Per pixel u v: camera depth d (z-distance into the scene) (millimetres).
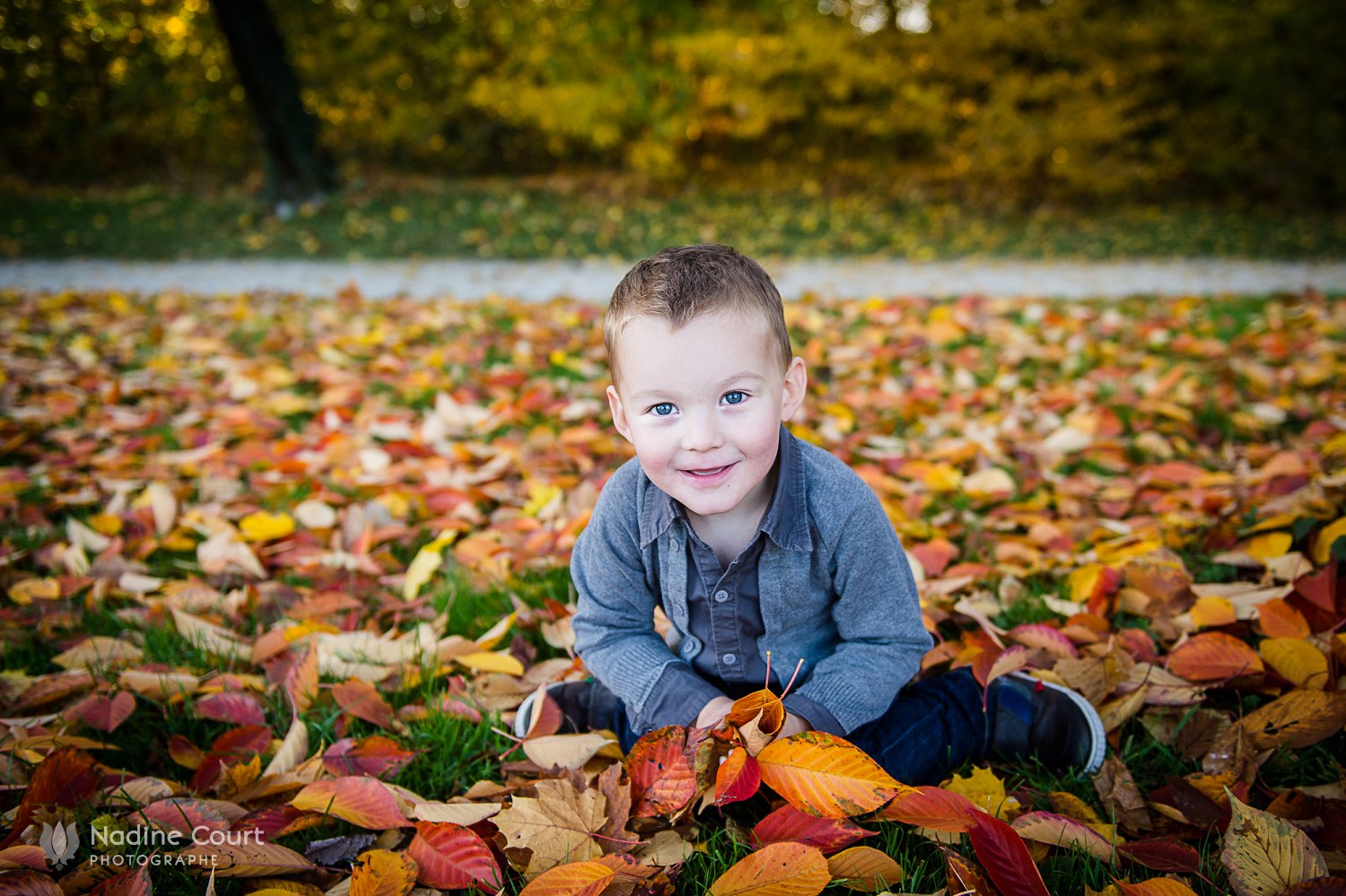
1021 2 10406
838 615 1510
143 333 5434
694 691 1461
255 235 9461
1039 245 8922
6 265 8430
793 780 1234
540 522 2643
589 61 10484
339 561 2418
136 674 1844
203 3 11078
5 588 2395
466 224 9750
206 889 1308
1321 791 1434
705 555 1445
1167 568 2064
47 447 3525
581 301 6527
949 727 1584
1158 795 1487
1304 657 1638
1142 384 3812
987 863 1195
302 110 10453
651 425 1297
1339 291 6273
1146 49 10039
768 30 10961
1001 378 4004
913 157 11633
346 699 1803
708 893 1246
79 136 12508
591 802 1359
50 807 1475
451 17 11508
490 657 1880
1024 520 2521
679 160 11445
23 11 11172
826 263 8414
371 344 4969
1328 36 9648
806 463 1453
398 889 1231
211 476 3055
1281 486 2445
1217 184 10820
